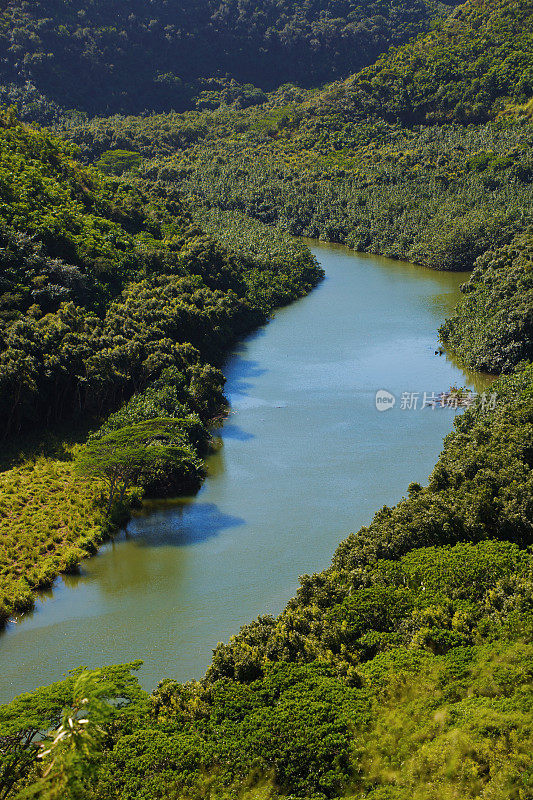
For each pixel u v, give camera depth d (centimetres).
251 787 3894
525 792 3719
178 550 6875
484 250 16250
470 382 10606
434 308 14000
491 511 6384
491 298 11988
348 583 5656
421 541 6212
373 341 12331
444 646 4847
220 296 12669
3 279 9969
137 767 3903
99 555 6831
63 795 3309
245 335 12750
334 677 4634
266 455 8575
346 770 3988
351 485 7900
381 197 19162
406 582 5591
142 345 9950
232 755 4022
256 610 6050
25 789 3350
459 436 7856
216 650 5047
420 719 4212
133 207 14538
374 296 14825
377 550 6050
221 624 5900
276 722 4191
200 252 13612
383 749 4044
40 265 10481
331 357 11650
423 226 17588
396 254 17712
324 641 5022
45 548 6775
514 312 10925
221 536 7069
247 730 4184
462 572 5541
